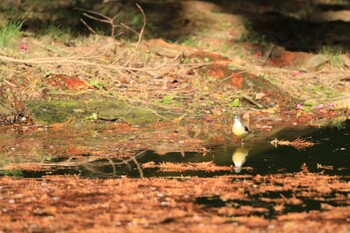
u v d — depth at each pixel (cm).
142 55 1805
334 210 948
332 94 1731
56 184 1067
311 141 1341
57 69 1647
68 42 1891
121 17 2233
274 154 1245
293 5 2705
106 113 1484
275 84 1725
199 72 1730
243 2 2656
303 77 1839
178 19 2300
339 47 2186
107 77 1648
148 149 1282
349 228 878
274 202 980
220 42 2131
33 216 931
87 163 1188
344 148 1284
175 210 948
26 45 1777
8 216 930
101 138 1355
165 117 1499
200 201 985
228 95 1645
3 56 1570
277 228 880
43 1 2219
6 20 1967
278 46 2106
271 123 1506
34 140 1332
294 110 1606
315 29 2370
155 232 869
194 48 1933
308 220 909
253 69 1805
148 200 990
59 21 2123
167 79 1683
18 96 1505
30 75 1590
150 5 2391
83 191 1031
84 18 2173
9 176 1110
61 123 1450
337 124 1500
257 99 1634
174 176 1108
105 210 951
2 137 1350
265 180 1085
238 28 2311
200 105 1579
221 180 1084
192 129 1433
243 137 1341
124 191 1030
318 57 1973
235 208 955
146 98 1583
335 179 1090
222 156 1232
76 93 1553
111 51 1808
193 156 1232
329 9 2719
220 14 2406
